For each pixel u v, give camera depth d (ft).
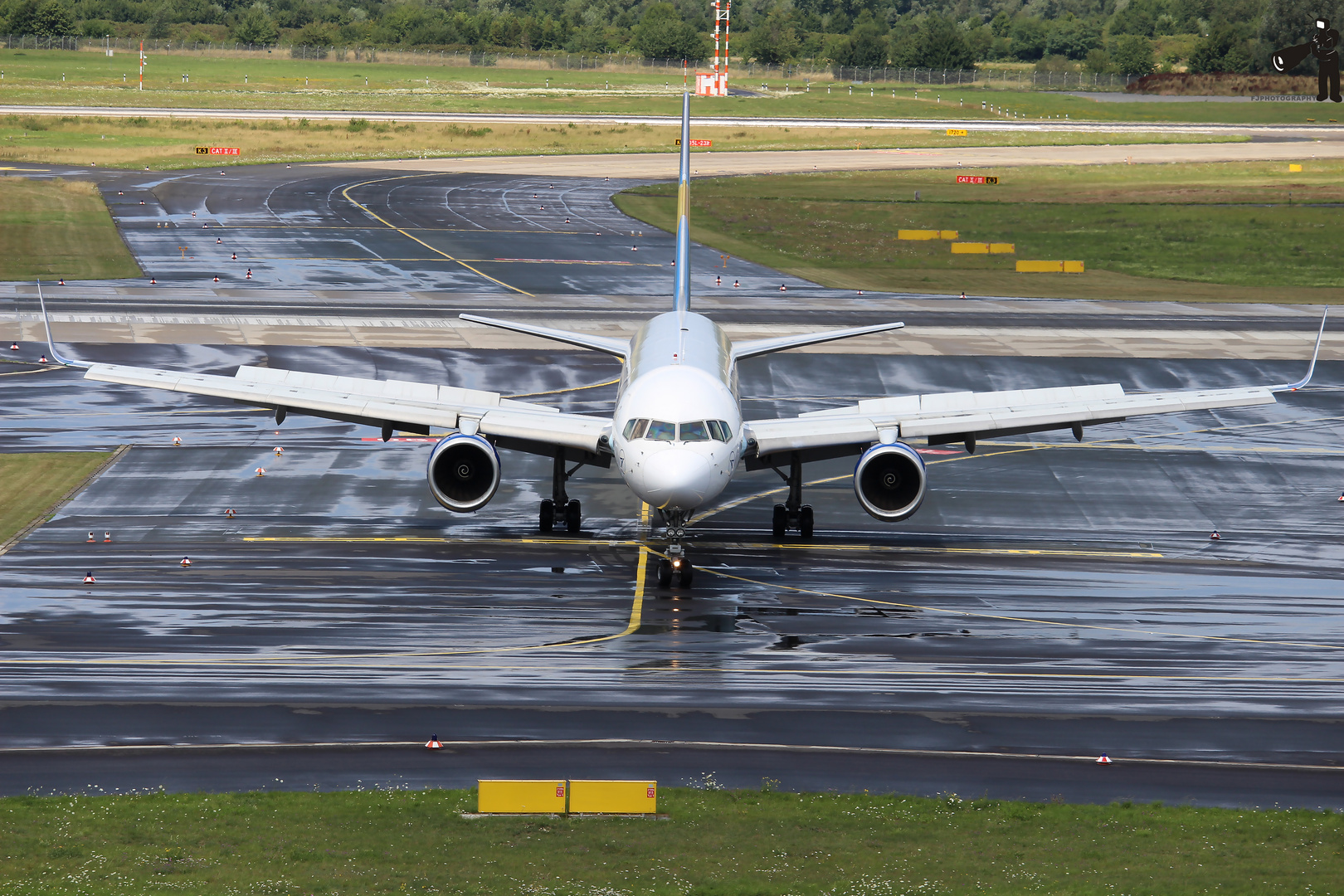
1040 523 512.63
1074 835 253.65
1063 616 402.93
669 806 264.93
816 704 326.44
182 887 221.05
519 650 361.10
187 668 342.44
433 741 295.48
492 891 222.48
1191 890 227.61
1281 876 234.58
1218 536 497.87
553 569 438.40
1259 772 291.38
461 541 469.16
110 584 412.77
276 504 509.76
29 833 244.63
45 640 360.89
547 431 449.89
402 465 570.46
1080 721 319.27
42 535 464.24
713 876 231.09
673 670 347.77
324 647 360.89
